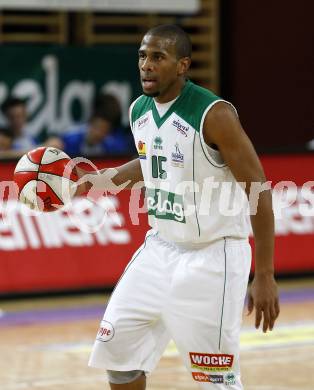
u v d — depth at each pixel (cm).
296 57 3250
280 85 3253
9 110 2770
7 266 2056
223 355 1048
